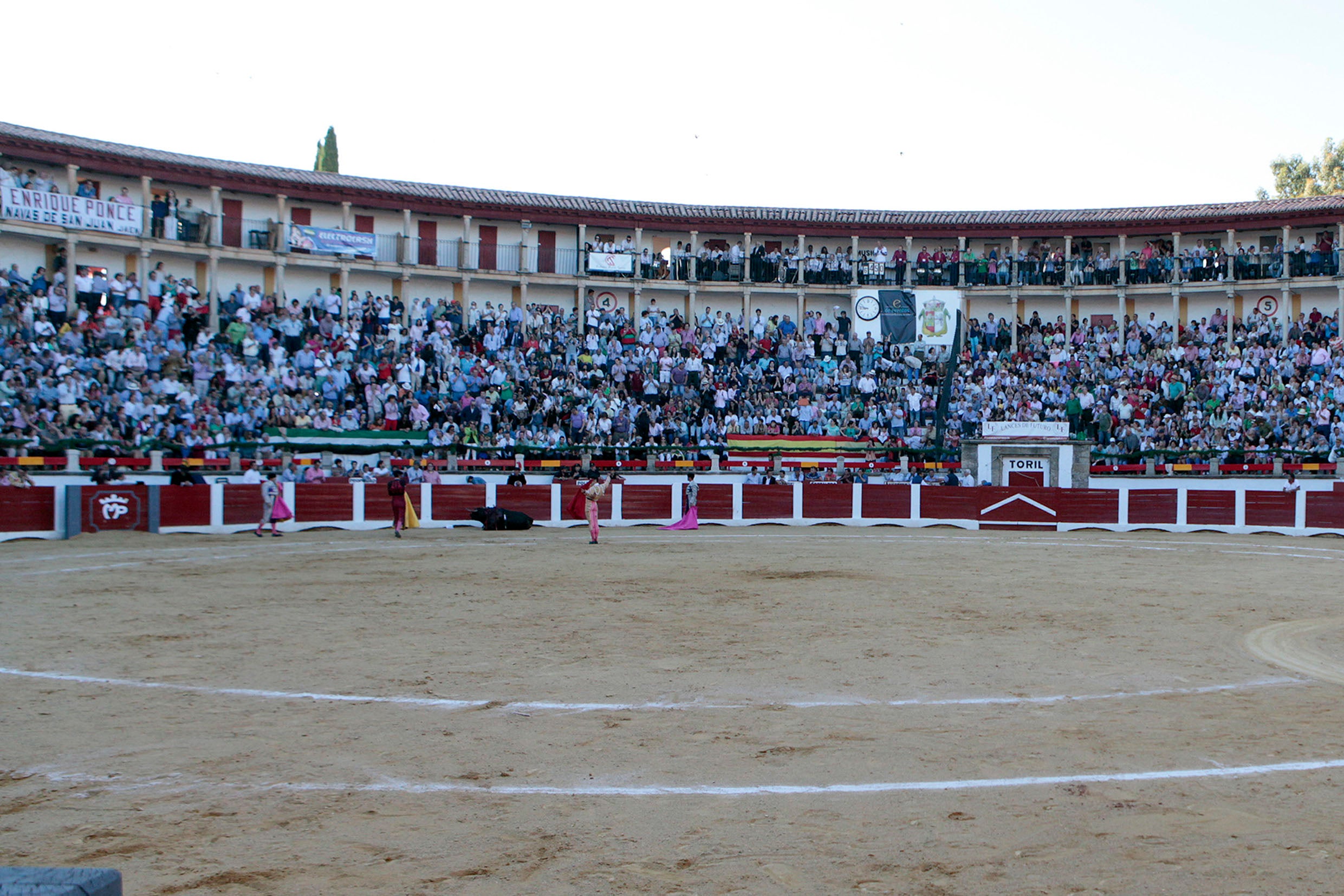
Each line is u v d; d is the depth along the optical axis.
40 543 24.19
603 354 39.81
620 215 44.84
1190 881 4.99
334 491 29.05
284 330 35.28
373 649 11.28
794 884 4.97
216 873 5.14
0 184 33.44
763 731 7.82
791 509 32.06
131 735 7.72
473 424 34.94
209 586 16.62
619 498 31.23
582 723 8.09
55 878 2.99
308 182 40.72
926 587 16.97
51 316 32.59
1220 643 11.81
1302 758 7.07
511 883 5.00
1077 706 8.66
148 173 37.75
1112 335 42.28
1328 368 37.94
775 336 42.34
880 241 47.34
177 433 30.22
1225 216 44.25
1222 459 35.50
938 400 39.25
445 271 42.47
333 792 6.39
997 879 5.02
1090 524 31.19
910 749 7.31
